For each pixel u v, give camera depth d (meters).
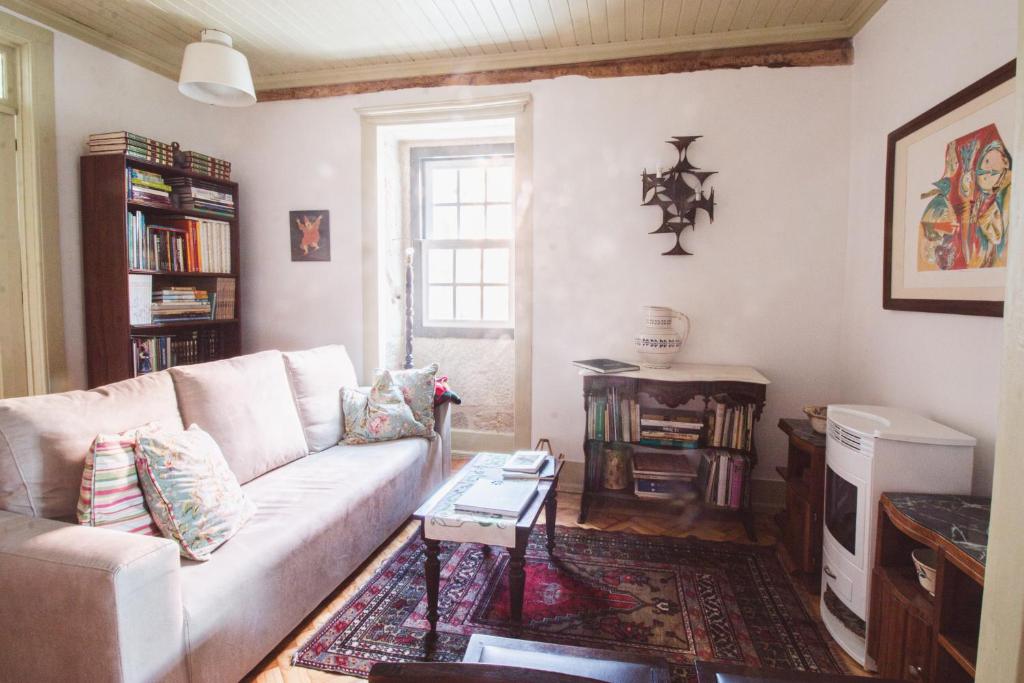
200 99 2.91
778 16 2.99
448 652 1.92
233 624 1.64
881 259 2.74
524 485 2.26
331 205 3.94
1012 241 0.76
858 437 1.92
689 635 2.04
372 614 2.16
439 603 2.24
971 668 1.35
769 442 3.30
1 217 2.93
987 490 1.90
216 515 1.79
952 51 2.17
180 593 1.49
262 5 2.93
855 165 3.06
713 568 2.55
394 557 2.64
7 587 1.39
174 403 2.16
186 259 3.57
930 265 2.25
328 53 3.53
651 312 3.16
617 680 1.22
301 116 3.95
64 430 1.71
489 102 3.58
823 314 3.21
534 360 3.64
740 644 2.00
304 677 1.81
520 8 2.93
